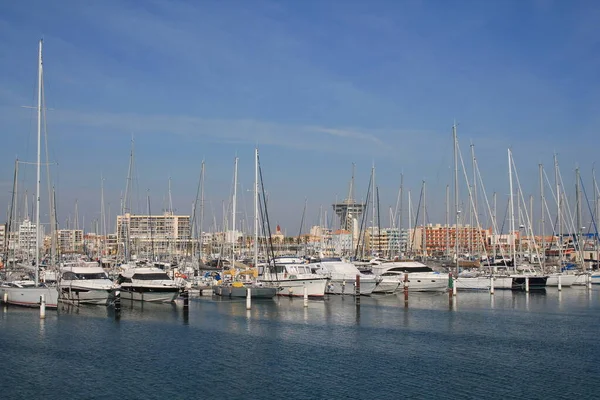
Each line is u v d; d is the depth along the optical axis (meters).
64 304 63.97
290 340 47.66
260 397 33.38
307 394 33.88
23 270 73.88
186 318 57.59
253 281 74.06
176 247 135.88
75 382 36.03
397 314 61.03
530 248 103.56
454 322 56.16
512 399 32.97
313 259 94.25
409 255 118.50
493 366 39.72
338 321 56.53
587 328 53.25
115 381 36.28
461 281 81.38
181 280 72.75
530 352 43.69
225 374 37.78
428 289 80.00
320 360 41.25
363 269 88.81
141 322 55.00
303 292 71.00
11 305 61.66
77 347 44.75
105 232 115.56
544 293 81.25
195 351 43.75
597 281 92.44
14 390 34.53
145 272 68.25
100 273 66.12
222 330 51.66
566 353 43.41
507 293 80.62
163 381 36.28
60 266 73.44
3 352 43.03
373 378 36.91
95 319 56.06
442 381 36.28
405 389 34.72
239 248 137.75
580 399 33.00
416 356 42.41
